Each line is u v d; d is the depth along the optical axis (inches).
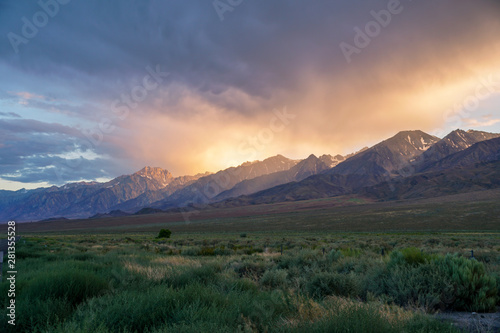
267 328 186.5
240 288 293.6
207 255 1056.8
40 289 266.7
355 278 341.4
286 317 211.6
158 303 217.3
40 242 1686.8
